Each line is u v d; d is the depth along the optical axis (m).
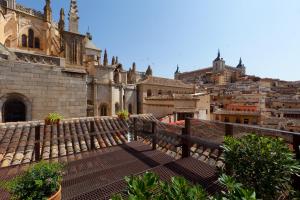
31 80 10.29
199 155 6.30
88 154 7.05
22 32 24.97
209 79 97.50
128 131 9.22
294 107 39.53
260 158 3.06
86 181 4.81
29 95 10.23
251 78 88.56
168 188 2.05
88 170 5.52
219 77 89.00
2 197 4.07
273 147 3.09
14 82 9.80
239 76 95.44
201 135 6.64
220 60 111.50
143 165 5.76
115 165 5.81
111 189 4.31
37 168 3.73
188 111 22.45
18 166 5.88
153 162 5.98
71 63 26.62
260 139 3.30
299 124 25.95
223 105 42.28
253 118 31.42
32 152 6.73
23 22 24.97
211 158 5.85
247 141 3.36
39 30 26.48
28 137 7.63
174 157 6.56
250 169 3.13
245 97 42.41
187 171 5.08
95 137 8.49
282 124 26.53
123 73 37.94
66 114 11.42
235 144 3.43
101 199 3.95
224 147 3.60
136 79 46.59
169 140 6.83
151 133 7.56
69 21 30.00
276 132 3.86
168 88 40.69
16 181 3.53
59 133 8.31
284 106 40.53
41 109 10.60
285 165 2.92
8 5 23.66
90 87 27.94
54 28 27.88
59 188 3.85
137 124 8.52
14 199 3.40
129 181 2.24
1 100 9.46
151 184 2.14
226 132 4.85
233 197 2.06
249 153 3.19
